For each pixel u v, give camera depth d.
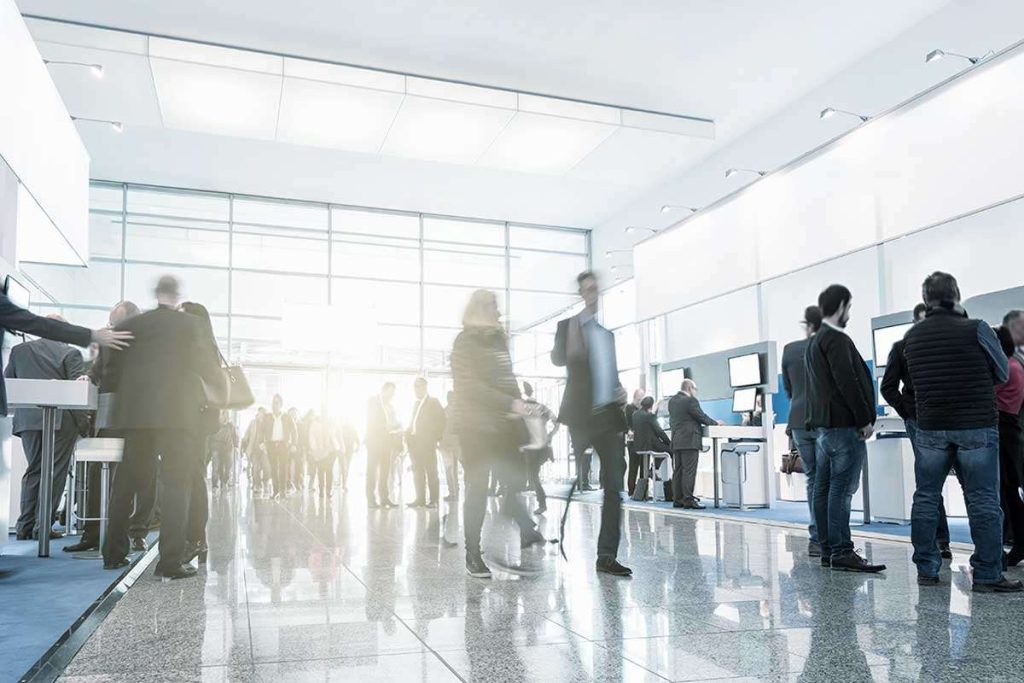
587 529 6.24
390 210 16.38
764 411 9.42
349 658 2.31
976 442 3.51
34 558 4.61
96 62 9.34
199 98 10.36
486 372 3.84
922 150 7.70
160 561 3.77
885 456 7.20
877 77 9.79
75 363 5.29
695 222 11.48
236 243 15.38
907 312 7.88
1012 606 3.09
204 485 4.30
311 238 15.87
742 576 3.85
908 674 2.12
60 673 2.15
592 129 11.49
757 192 10.18
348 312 15.64
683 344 14.70
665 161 13.16
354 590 3.46
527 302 17.20
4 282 4.74
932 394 3.62
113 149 12.85
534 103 10.89
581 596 3.30
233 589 3.50
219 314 15.18
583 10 8.92
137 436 3.96
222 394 3.98
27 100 5.96
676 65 10.20
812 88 10.88
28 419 5.64
